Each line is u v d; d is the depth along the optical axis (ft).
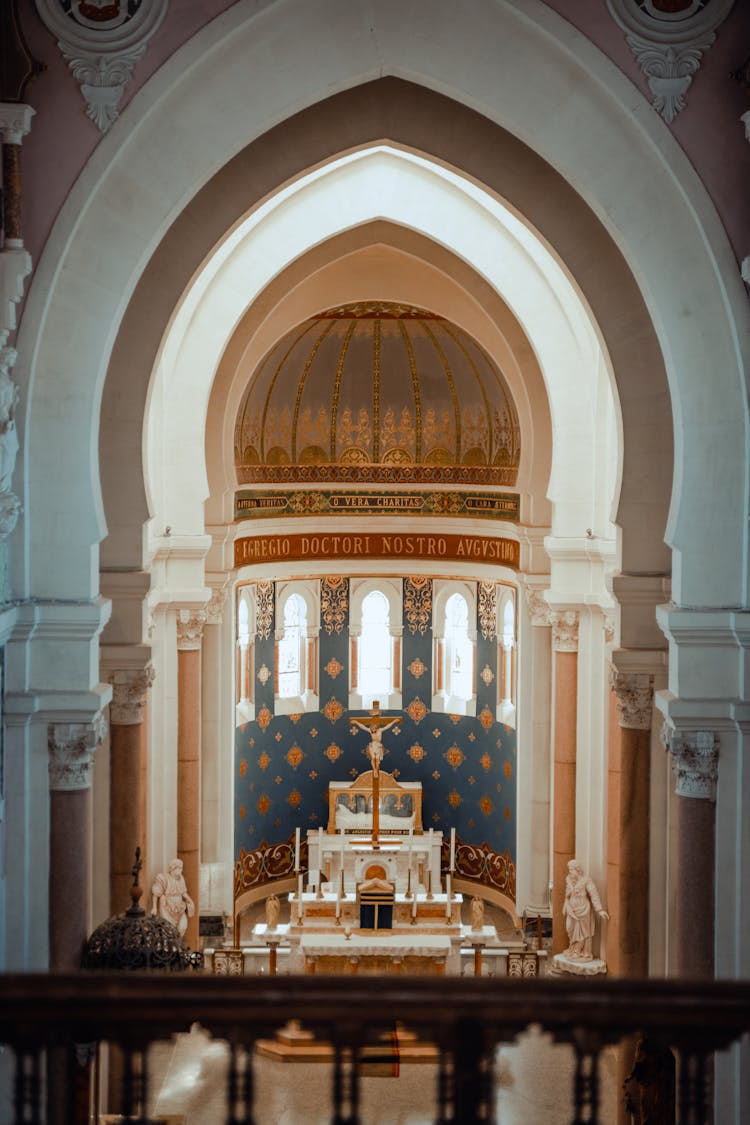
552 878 83.82
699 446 47.32
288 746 98.78
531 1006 21.08
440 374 94.22
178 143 47.01
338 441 96.27
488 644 96.17
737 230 46.42
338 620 100.58
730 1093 45.57
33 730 47.24
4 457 44.24
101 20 45.70
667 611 47.52
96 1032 21.17
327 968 81.46
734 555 47.24
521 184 56.03
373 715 93.25
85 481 47.11
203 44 45.83
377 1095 69.00
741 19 45.88
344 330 92.79
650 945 61.11
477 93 47.73
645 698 59.82
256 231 75.72
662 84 46.16
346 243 77.71
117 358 56.95
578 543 81.10
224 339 78.33
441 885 93.91
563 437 80.69
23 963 47.44
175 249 56.29
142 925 45.70
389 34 47.29
